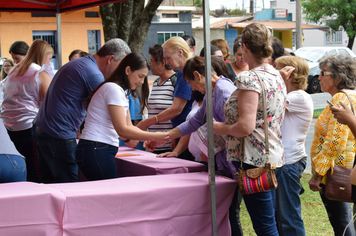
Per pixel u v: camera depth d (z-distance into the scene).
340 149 2.58
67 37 20.25
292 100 2.85
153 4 6.22
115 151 2.75
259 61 2.28
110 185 2.35
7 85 3.95
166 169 2.83
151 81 20.16
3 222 1.94
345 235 2.80
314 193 4.82
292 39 33.09
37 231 2.01
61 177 3.02
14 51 4.65
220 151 2.70
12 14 18.70
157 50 3.83
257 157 2.25
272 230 2.32
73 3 4.41
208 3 2.34
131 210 2.22
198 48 26.69
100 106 2.67
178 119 3.61
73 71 2.95
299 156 2.90
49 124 2.95
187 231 2.40
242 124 2.15
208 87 2.38
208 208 2.44
